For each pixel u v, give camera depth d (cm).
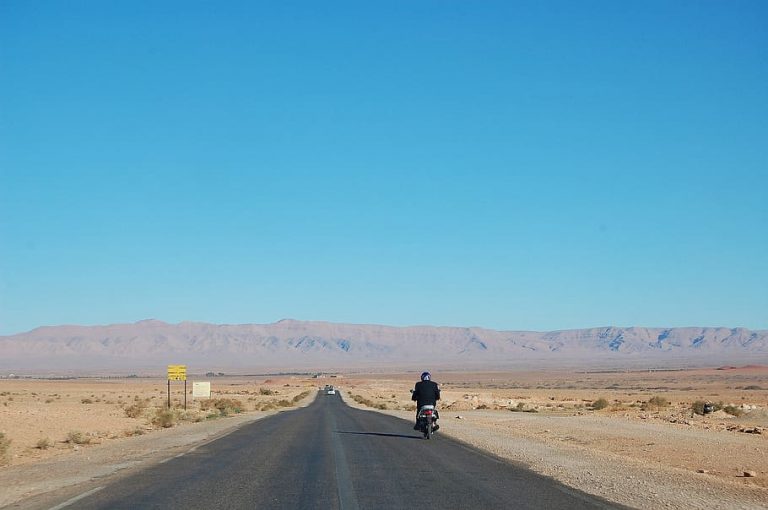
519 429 3906
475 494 1535
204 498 1471
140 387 14162
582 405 7525
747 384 15538
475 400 8381
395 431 3544
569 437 3381
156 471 1916
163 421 4150
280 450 2520
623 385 16700
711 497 1556
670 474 1933
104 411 5691
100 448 2686
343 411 6203
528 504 1416
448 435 3297
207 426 4031
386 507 1377
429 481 1731
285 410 6631
